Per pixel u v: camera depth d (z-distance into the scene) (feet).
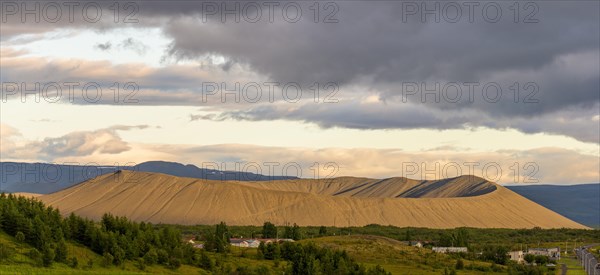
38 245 630.74
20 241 633.20
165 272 628.69
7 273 529.04
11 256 586.04
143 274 590.55
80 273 565.94
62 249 603.26
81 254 638.94
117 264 631.56
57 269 572.92
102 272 582.76
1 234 640.17
